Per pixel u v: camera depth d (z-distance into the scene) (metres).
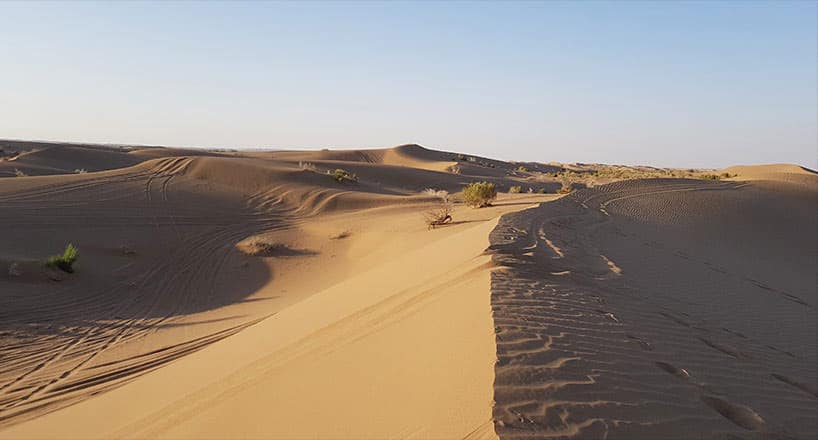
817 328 9.00
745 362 6.25
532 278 8.23
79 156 68.44
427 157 109.25
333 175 44.84
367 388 4.69
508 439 3.27
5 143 112.75
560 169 129.50
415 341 5.59
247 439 4.39
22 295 14.30
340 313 8.16
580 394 4.12
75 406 7.46
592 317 6.53
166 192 31.39
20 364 10.07
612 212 21.81
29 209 23.75
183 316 14.35
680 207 24.98
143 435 5.21
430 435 3.54
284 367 5.99
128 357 10.23
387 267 12.48
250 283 18.48
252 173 38.91
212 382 6.34
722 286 11.24
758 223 24.22
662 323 7.20
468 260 9.53
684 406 4.46
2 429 6.95
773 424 4.60
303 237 25.25
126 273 18.39
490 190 30.17
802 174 44.22
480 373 4.29
